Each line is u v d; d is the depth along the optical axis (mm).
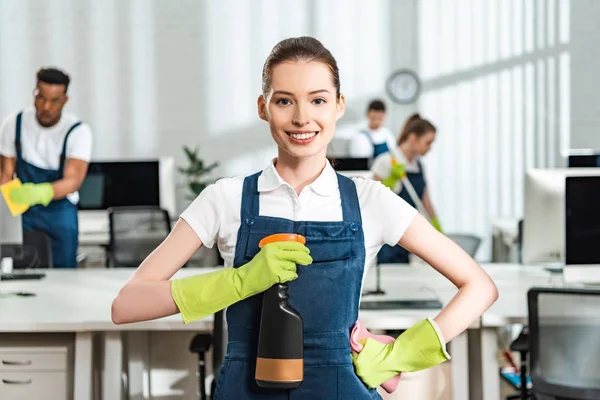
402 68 7508
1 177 4594
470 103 7523
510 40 7473
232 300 1436
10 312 3047
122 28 7422
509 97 7500
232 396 1481
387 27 7488
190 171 7090
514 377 4441
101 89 7441
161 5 7418
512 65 7477
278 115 1449
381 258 4887
